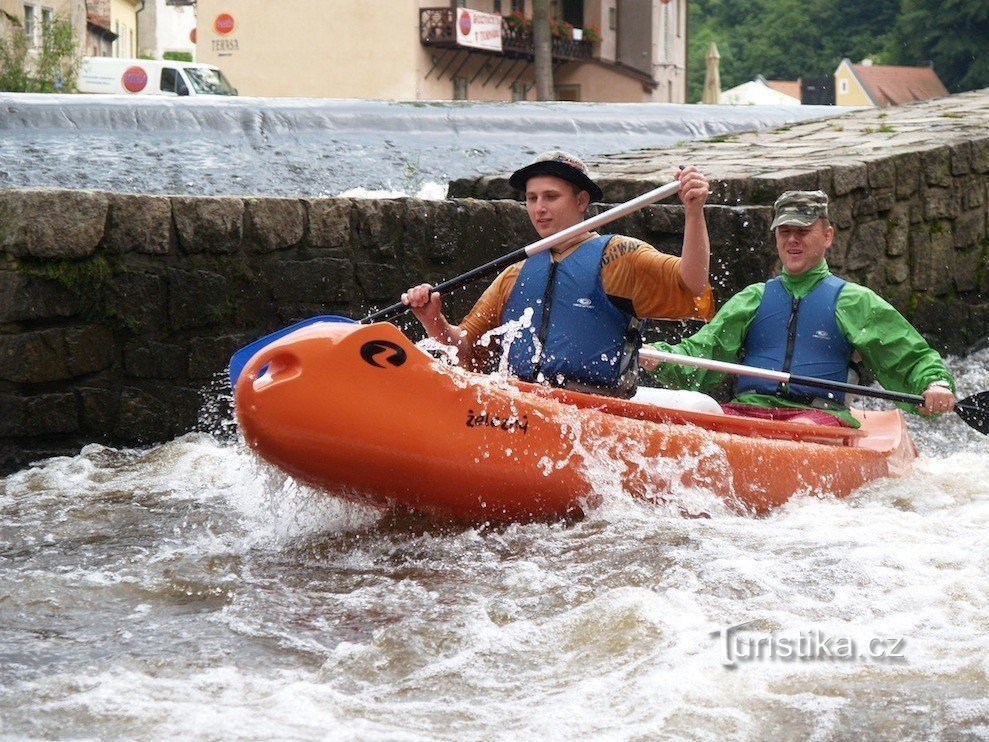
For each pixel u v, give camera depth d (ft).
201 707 20.02
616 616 23.75
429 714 19.94
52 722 19.45
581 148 89.66
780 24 496.23
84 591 26.32
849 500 34.50
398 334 28.58
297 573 27.68
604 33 272.51
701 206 30.04
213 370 43.09
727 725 19.33
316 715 19.77
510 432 29.78
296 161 78.18
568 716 19.75
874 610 24.26
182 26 385.91
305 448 28.09
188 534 31.32
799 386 38.29
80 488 36.55
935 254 60.13
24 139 77.56
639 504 31.60
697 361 36.24
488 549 29.12
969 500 34.63
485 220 48.34
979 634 22.84
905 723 19.33
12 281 39.09
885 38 470.39
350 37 210.38
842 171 53.52
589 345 32.07
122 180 70.69
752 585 25.77
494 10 237.45
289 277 44.52
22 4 143.02
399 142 84.89
